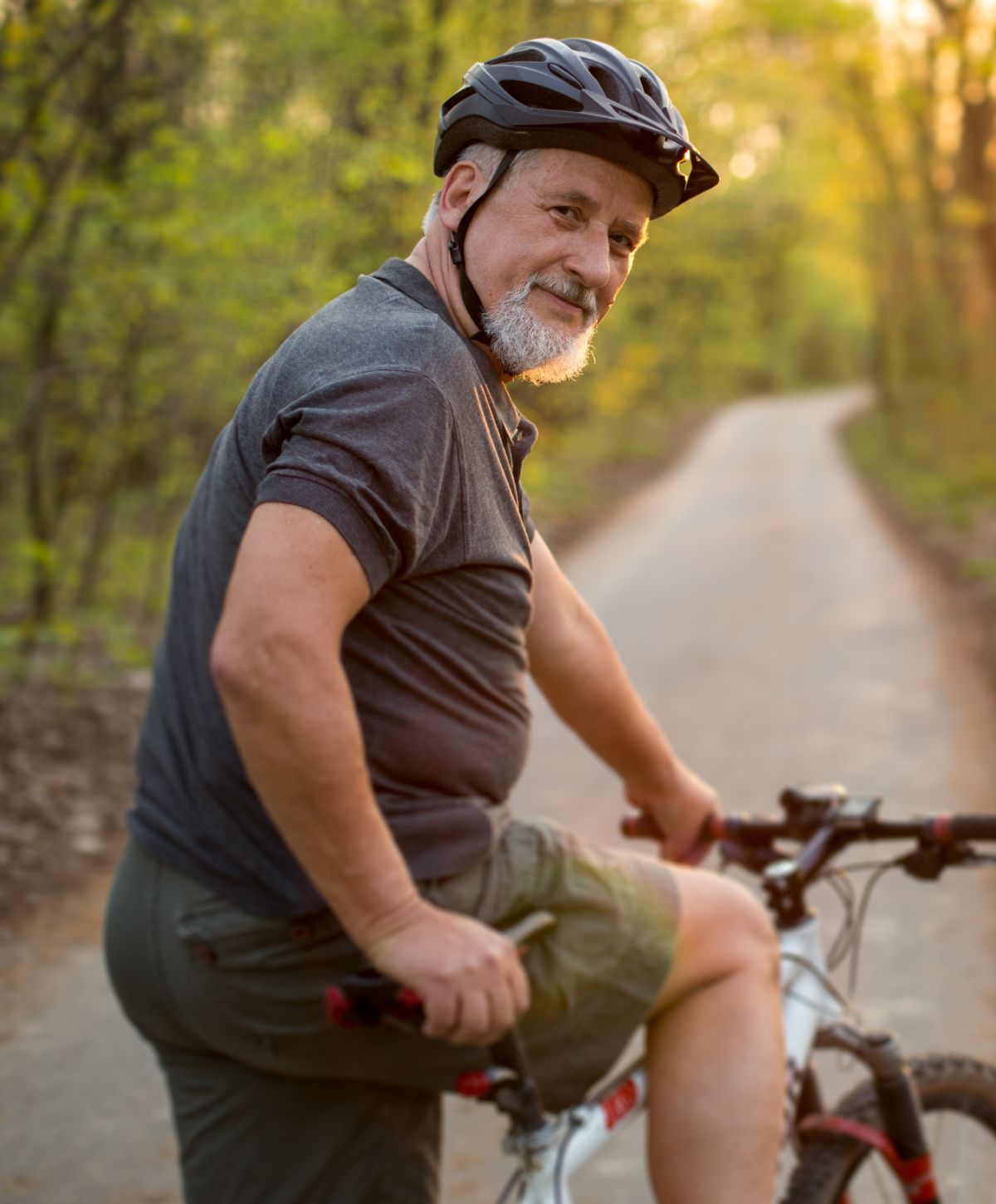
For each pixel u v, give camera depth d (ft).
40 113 21.33
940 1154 6.97
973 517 50.65
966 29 47.67
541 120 4.86
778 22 51.60
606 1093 5.53
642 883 5.50
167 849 5.12
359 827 4.42
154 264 24.04
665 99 5.21
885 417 103.14
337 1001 4.62
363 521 4.42
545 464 63.05
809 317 229.45
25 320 25.00
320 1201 5.32
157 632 27.58
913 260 89.45
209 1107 5.40
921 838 6.42
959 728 21.35
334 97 28.63
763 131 73.72
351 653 4.77
